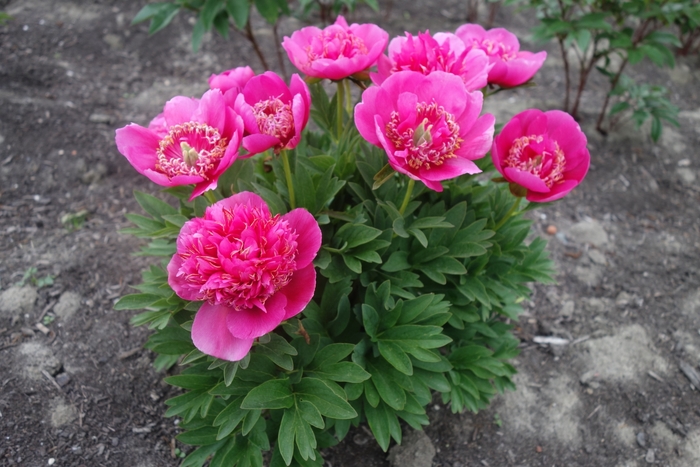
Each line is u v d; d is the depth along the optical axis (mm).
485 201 2594
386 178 1956
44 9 5223
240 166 2398
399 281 2295
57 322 3049
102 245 3521
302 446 1961
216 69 5047
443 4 6344
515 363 3223
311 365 2172
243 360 1833
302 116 1879
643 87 4375
